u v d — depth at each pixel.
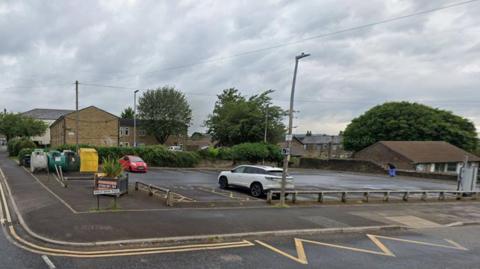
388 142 50.75
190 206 14.23
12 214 11.88
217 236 9.78
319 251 9.06
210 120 62.59
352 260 8.41
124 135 73.00
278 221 12.12
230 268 7.43
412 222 13.87
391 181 34.50
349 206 16.91
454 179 36.44
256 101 57.44
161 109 73.06
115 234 9.30
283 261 8.08
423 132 58.25
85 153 25.30
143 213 12.14
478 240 11.50
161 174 31.42
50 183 19.62
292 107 15.92
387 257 8.81
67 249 8.23
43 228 9.62
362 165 45.88
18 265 7.07
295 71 15.88
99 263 7.36
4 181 20.50
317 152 90.75
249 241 9.76
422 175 39.53
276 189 18.39
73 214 11.41
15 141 47.53
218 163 46.31
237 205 15.23
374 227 12.29
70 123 59.88
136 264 7.40
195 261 7.79
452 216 15.92
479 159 50.84
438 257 9.07
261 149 48.56
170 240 9.23
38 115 93.19
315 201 17.86
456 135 57.97
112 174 15.52
